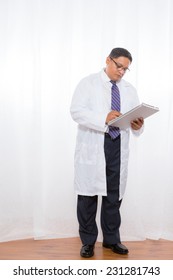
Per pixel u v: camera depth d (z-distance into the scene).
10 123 2.70
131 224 2.77
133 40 2.69
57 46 2.74
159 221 2.81
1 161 2.69
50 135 2.79
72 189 2.83
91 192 2.33
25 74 2.72
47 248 2.58
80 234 2.44
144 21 2.78
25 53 2.71
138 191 2.81
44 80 2.77
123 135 2.35
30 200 2.80
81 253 2.40
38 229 2.76
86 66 2.75
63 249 2.56
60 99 2.75
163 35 2.76
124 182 2.43
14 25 2.70
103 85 2.34
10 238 2.73
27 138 2.76
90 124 2.24
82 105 2.30
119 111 2.35
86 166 2.33
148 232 2.82
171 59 2.74
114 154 2.34
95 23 2.75
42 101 2.78
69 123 2.78
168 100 2.76
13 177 2.74
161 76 2.76
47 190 2.82
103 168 2.31
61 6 2.72
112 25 2.67
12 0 2.68
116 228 2.48
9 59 2.70
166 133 2.77
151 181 2.83
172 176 2.81
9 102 2.69
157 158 2.80
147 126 2.80
